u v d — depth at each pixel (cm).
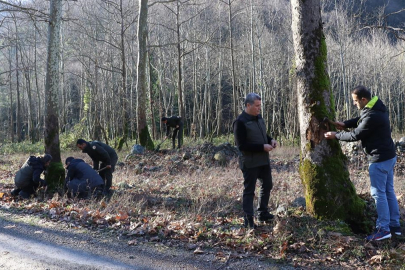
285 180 844
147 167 1137
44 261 398
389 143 429
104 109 2902
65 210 585
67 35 2666
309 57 472
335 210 459
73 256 411
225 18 2864
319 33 472
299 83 484
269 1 3098
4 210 608
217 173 977
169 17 2808
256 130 458
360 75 3253
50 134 758
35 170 679
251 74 2911
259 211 492
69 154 1661
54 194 684
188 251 420
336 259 385
